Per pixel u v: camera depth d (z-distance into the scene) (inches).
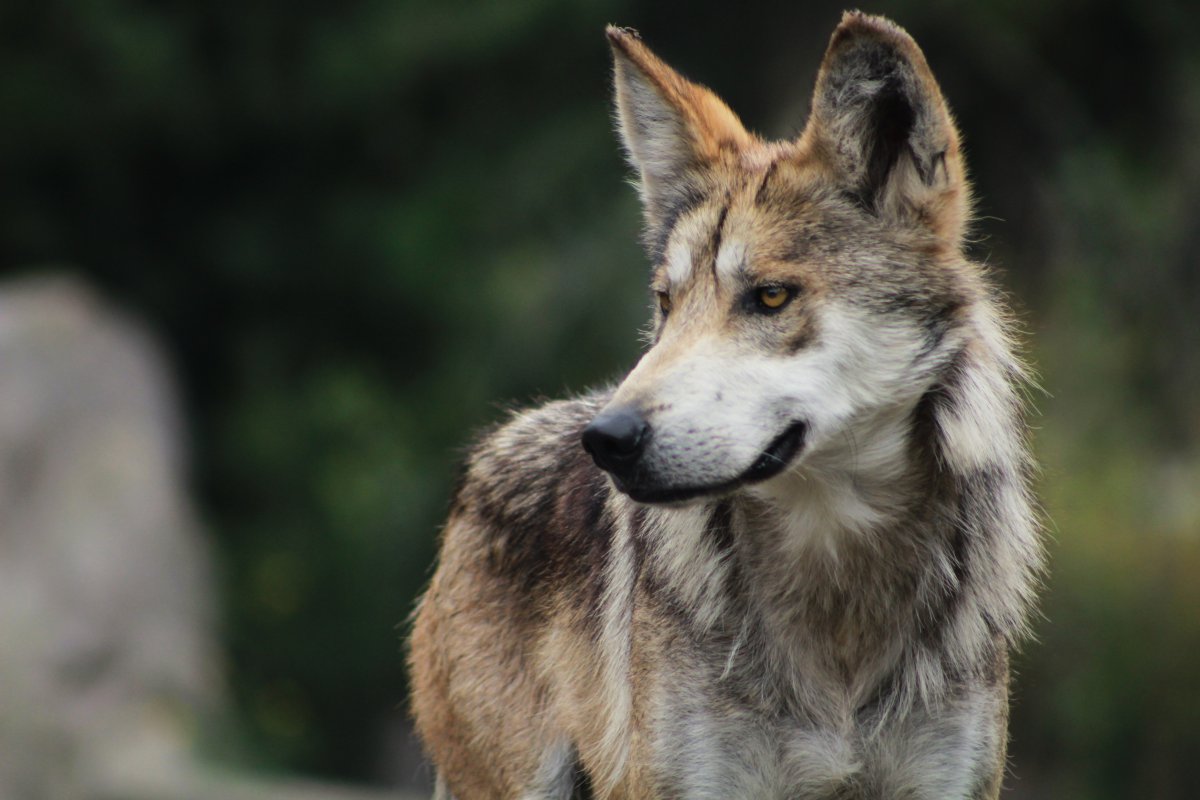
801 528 215.9
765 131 872.3
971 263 221.6
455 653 266.4
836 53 209.0
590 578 241.8
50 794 490.0
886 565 215.6
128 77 794.2
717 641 215.9
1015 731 635.5
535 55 872.9
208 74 826.2
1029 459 227.8
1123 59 936.3
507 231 845.8
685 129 231.6
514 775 255.8
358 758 804.0
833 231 211.8
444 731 272.1
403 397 856.9
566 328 790.5
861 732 216.2
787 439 207.8
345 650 800.9
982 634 215.5
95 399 579.2
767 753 216.5
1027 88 882.1
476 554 267.0
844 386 209.2
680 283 218.2
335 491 803.4
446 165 867.4
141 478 569.9
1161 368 792.9
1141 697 608.1
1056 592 625.0
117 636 532.4
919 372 211.2
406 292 842.8
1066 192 835.4
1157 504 678.5
